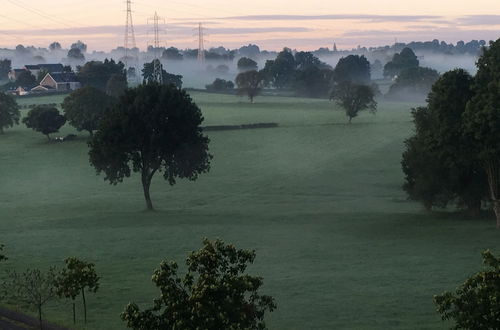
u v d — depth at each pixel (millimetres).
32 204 98438
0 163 134750
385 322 40656
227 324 28797
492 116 65312
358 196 100875
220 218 83062
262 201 97750
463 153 71312
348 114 179750
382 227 74375
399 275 52219
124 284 51000
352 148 142750
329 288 49000
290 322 41156
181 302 29281
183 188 109562
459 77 71625
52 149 149000
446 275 51625
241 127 168125
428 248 62156
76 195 105688
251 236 70062
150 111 91000
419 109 81250
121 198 102250
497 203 71312
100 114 160000
